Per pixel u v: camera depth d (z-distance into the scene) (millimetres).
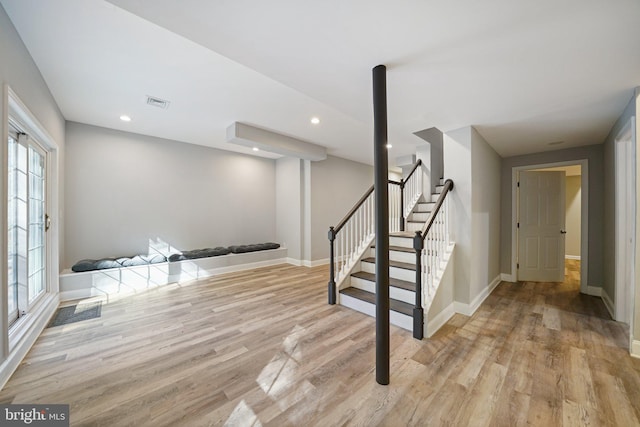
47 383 1752
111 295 3643
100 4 1629
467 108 2477
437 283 2705
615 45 1532
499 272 4430
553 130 3102
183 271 4457
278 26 1406
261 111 3395
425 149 4879
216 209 5285
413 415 1483
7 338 1784
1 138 1649
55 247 3145
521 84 2016
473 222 3031
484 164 3484
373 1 1231
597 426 1402
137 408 1533
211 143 4930
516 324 2705
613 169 2994
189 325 2676
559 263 4383
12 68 1798
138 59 2227
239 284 4230
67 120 3664
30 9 1660
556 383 1755
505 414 1486
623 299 2752
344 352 2156
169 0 1209
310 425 1415
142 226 4375
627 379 1791
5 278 1749
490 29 1421
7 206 1731
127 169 4223
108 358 2059
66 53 2131
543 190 4430
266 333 2496
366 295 3143
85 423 1423
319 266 5695
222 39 1519
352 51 1630
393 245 3693
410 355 2113
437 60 1719
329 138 4652
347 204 6426
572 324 2699
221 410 1521
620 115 2605
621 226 2783
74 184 3754
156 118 3621
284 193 6090
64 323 2703
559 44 1537
